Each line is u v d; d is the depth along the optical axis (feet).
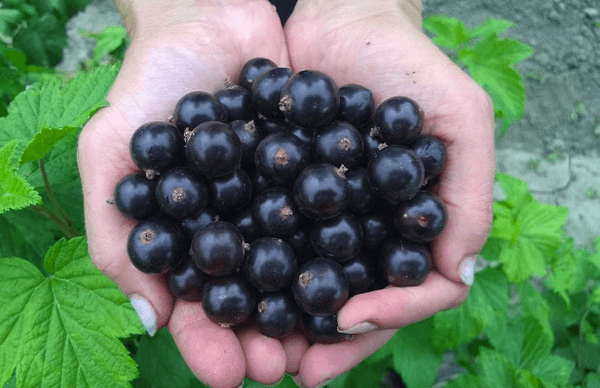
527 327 0.78
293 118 0.56
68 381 0.51
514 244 0.81
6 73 0.89
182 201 0.51
